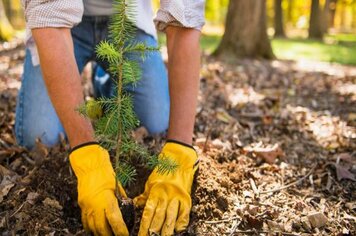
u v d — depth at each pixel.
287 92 4.09
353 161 2.25
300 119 3.04
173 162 1.47
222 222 1.62
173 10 1.58
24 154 2.19
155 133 2.45
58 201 1.71
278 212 1.71
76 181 1.77
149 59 2.37
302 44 11.65
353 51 9.63
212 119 2.84
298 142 2.58
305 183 2.02
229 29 7.03
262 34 7.06
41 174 1.82
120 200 1.50
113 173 1.53
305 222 1.66
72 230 1.60
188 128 1.65
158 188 1.54
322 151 2.44
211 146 2.24
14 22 18.53
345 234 1.61
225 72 5.00
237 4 6.93
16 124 2.35
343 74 5.55
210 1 24.78
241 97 3.57
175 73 1.65
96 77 2.80
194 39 1.65
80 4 1.55
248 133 2.66
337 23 31.42
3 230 1.56
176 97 1.65
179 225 1.50
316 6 15.12
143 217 1.47
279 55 8.34
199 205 1.66
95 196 1.47
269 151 2.23
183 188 1.55
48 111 2.27
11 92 3.50
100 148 1.55
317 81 4.81
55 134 2.29
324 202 1.84
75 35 2.30
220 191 1.74
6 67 4.97
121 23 1.36
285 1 28.00
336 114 3.29
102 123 1.45
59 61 1.47
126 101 1.43
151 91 2.39
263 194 1.87
